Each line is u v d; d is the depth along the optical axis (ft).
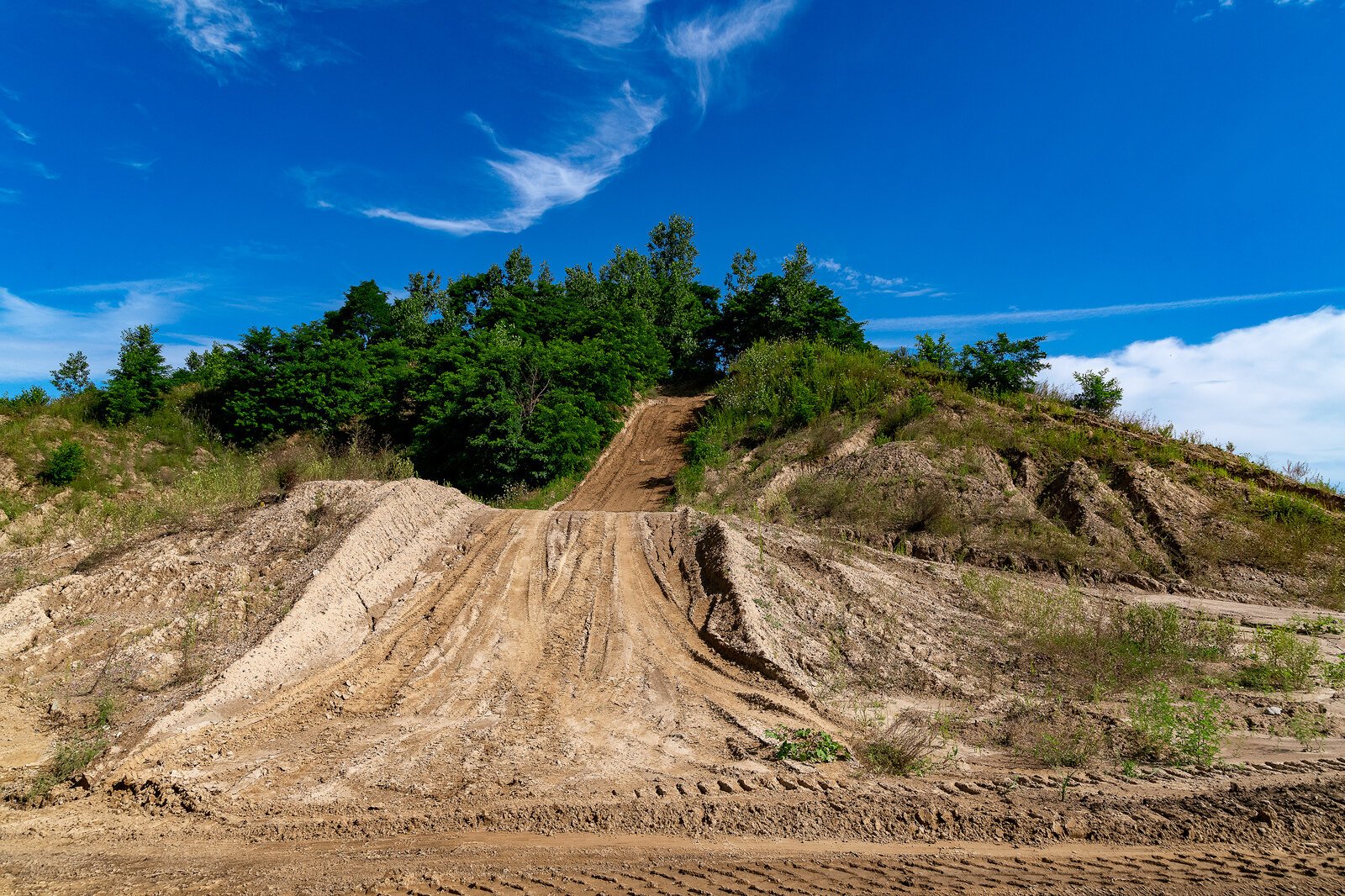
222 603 36.01
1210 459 69.05
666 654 33.99
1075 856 17.16
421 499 50.67
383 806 20.89
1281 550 55.06
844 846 17.87
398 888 15.89
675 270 192.75
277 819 20.30
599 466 96.43
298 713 28.35
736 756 24.57
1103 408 84.89
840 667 33.53
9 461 82.02
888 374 93.04
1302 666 34.50
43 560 42.11
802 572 43.45
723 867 16.63
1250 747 26.23
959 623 40.40
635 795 21.06
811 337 148.87
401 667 32.81
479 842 18.38
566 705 29.19
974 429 75.66
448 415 88.07
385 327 144.97
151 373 99.50
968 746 26.30
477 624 36.86
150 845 18.90
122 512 53.72
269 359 103.19
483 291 171.94
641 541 47.37
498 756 24.59
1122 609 43.01
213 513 48.93
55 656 32.04
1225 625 40.93
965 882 15.76
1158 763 24.57
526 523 51.08
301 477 62.03
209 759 24.38
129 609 35.96
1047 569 54.24
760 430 89.45
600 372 107.45
